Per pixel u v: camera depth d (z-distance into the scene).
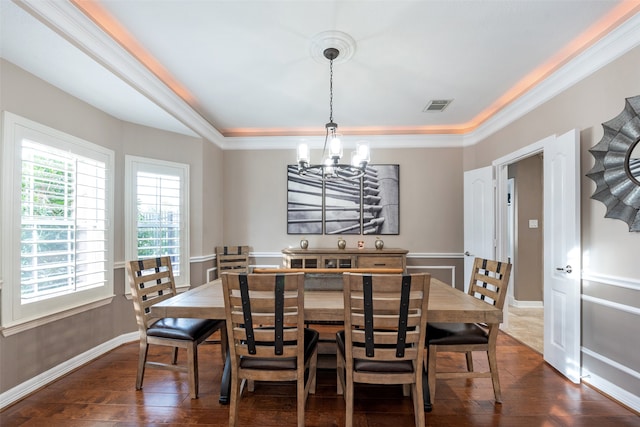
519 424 1.96
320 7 1.97
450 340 2.14
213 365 2.78
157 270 2.60
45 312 2.40
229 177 4.59
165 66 2.70
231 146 4.57
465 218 4.27
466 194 4.25
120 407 2.13
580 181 2.47
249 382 2.34
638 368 2.06
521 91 3.21
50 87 2.50
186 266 3.81
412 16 2.06
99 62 2.21
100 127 3.04
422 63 2.64
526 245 4.71
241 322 1.80
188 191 3.86
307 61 2.61
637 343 2.07
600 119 2.32
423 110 3.73
